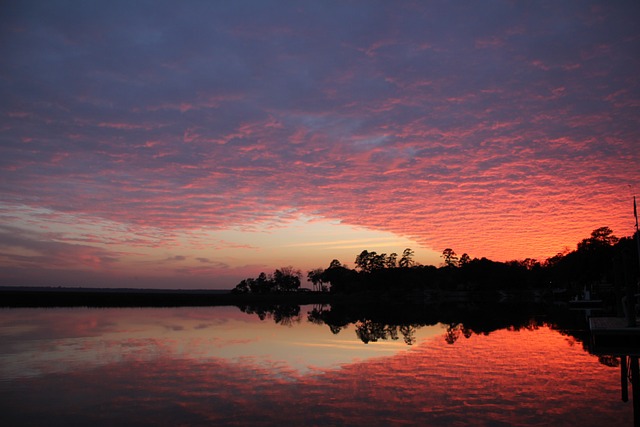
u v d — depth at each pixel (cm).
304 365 1981
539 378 1677
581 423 1172
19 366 1967
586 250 8712
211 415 1264
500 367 1892
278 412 1285
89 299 10700
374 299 14338
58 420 1231
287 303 11938
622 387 1523
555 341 2720
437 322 4347
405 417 1229
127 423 1205
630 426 1147
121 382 1655
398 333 3328
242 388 1561
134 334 3278
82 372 1836
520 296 14650
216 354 2300
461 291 16150
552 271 13775
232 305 10369
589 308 6519
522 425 1159
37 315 5603
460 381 1638
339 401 1389
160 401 1404
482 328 3619
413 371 1828
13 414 1284
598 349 2344
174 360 2116
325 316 5744
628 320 2380
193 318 5262
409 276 16050
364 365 1970
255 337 3098
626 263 2417
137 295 12550
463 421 1193
